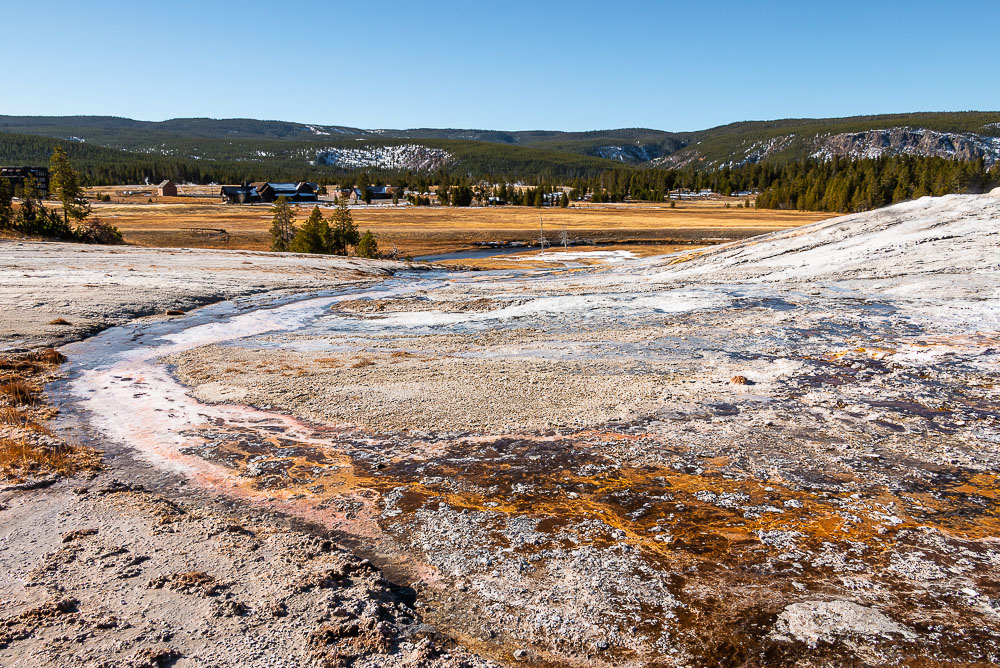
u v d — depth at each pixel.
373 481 9.87
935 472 9.74
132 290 31.77
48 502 8.74
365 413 13.13
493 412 13.02
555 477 9.85
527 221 119.56
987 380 14.29
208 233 86.69
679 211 147.62
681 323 22.44
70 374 17.31
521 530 8.19
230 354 19.77
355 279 43.72
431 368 17.14
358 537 8.11
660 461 10.37
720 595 6.70
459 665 5.57
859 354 16.98
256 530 8.12
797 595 6.67
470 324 24.73
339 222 73.62
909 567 7.17
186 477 10.10
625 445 11.09
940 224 35.00
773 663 5.65
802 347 18.02
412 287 40.38
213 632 5.79
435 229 100.69
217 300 32.38
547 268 58.91
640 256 75.38
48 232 61.12
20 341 20.81
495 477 9.91
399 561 7.54
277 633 5.83
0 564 7.00
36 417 13.15
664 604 6.55
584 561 7.40
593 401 13.62
